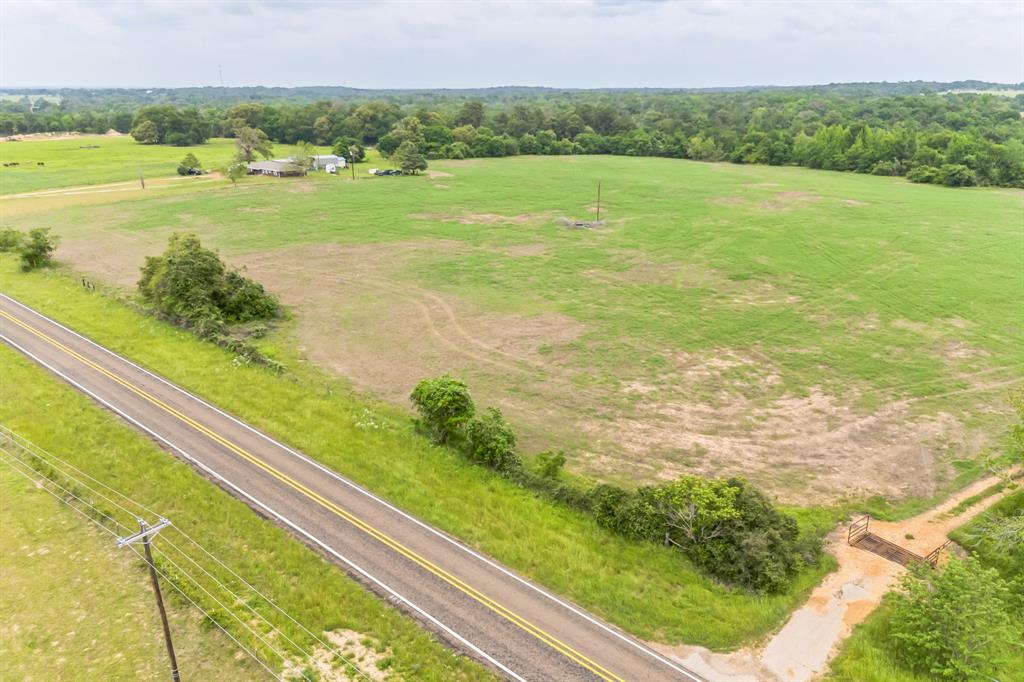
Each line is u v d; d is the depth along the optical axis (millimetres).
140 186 116312
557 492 31281
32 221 87250
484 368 45750
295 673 21406
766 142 163125
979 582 22672
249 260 71062
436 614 24188
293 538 27922
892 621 23734
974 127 175125
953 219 93625
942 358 48219
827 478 34000
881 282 65438
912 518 30938
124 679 21141
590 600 24984
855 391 43188
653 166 155500
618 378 44562
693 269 69500
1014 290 63188
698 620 24078
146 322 51125
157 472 32156
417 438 35938
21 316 52219
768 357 48156
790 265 70938
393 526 28922
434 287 63062
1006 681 21000
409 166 133125
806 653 22844
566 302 59344
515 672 21859
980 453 36406
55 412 37375
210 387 41062
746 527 27359
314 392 41250
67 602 24203
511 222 90625
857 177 139750
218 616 23625
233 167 118312
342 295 60562
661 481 33250
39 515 28875
